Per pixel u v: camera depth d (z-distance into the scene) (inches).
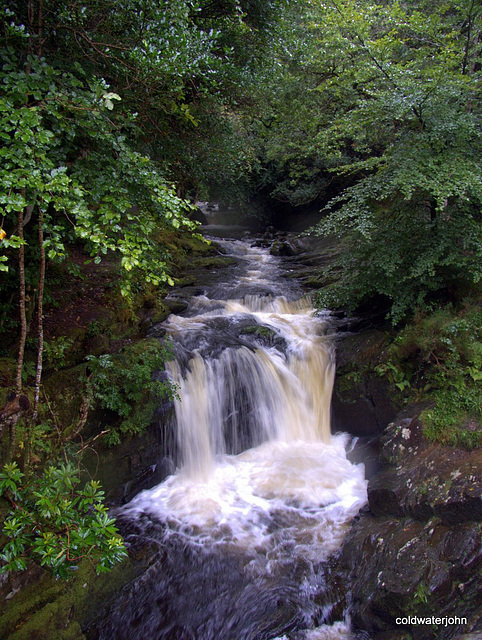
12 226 163.8
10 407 131.0
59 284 233.0
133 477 197.0
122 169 126.8
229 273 428.8
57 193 112.8
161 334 251.3
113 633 139.4
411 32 298.5
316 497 196.5
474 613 117.1
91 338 204.7
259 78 221.9
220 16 213.0
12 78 111.4
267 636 136.2
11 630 124.3
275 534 176.9
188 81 196.5
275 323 296.0
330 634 135.5
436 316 221.8
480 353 199.3
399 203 239.9
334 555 163.0
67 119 116.6
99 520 114.0
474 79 230.5
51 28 135.6
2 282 182.9
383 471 181.5
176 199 127.5
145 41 136.3
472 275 215.2
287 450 233.6
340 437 241.1
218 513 188.5
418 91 207.3
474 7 247.3
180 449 213.6
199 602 148.9
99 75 156.5
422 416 187.3
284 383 249.3
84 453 176.2
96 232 112.7
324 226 237.1
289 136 448.5
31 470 149.0
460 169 204.4
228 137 253.6
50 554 106.8
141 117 180.1
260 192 690.8
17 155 99.7
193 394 221.3
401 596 126.7
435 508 144.6
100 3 139.6
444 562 130.8
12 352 176.9
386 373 223.9
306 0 277.7
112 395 183.0
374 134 279.4
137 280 245.8
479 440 164.7
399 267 232.5
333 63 348.5
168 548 169.2
